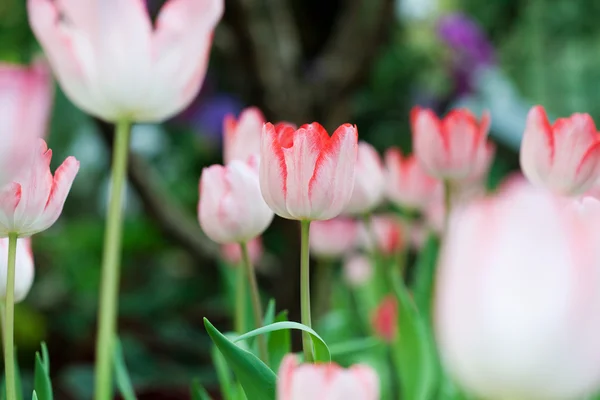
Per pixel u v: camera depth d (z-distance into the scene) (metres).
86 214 4.69
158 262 4.20
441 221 1.46
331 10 3.35
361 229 2.05
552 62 5.95
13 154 0.63
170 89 1.00
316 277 2.24
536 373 0.56
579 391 0.56
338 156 0.77
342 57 2.49
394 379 1.22
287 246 2.38
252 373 0.73
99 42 0.98
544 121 0.88
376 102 4.32
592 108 6.13
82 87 0.99
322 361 0.75
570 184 0.88
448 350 0.58
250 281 0.89
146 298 3.78
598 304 0.56
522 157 0.90
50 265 4.14
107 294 0.99
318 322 1.83
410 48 4.46
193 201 4.14
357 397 0.62
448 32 4.00
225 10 2.25
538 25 5.65
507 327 0.56
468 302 0.57
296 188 0.78
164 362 2.86
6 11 2.84
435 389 1.07
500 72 5.02
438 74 4.43
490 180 3.16
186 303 3.73
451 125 1.03
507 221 0.56
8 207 0.76
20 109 0.63
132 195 4.54
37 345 3.33
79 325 3.54
